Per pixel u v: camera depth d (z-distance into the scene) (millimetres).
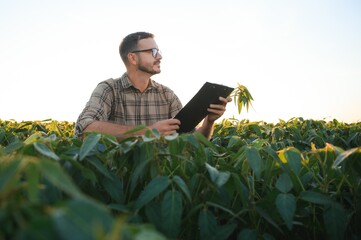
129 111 3443
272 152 1365
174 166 1340
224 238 1146
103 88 3328
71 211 537
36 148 1102
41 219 539
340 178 1384
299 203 1325
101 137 1373
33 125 3346
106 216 556
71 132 4586
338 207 1214
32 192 683
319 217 1420
